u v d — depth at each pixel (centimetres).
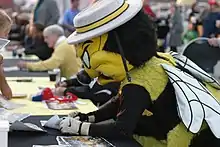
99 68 165
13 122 199
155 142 175
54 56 408
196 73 183
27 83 343
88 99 283
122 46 162
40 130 189
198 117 162
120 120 163
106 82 171
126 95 163
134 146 176
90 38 163
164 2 1095
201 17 795
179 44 736
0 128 136
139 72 166
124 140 182
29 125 194
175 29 738
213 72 363
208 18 705
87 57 167
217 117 164
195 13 862
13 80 358
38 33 512
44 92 269
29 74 397
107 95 278
